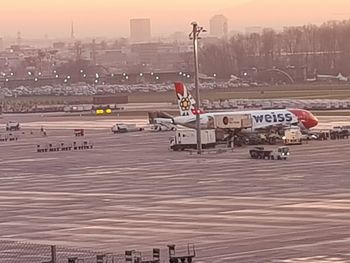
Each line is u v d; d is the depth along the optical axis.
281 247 73.12
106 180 122.50
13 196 110.88
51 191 114.00
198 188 109.44
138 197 104.69
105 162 147.25
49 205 102.00
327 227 80.50
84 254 73.69
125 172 131.00
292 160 135.25
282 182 110.81
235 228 82.31
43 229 86.69
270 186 107.88
